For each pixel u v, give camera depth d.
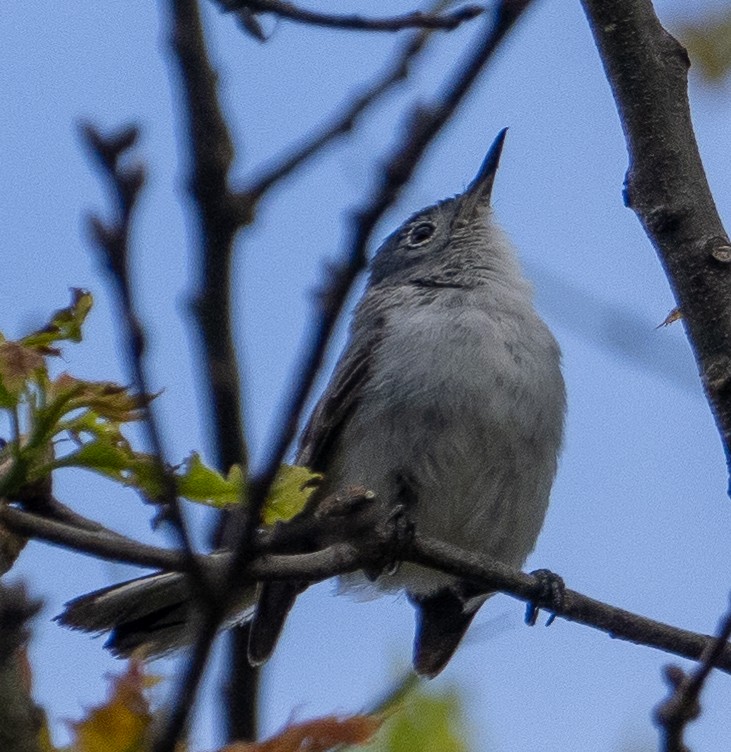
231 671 8.78
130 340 4.35
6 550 6.11
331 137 5.97
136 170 3.97
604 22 7.63
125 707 5.51
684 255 7.34
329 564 7.38
